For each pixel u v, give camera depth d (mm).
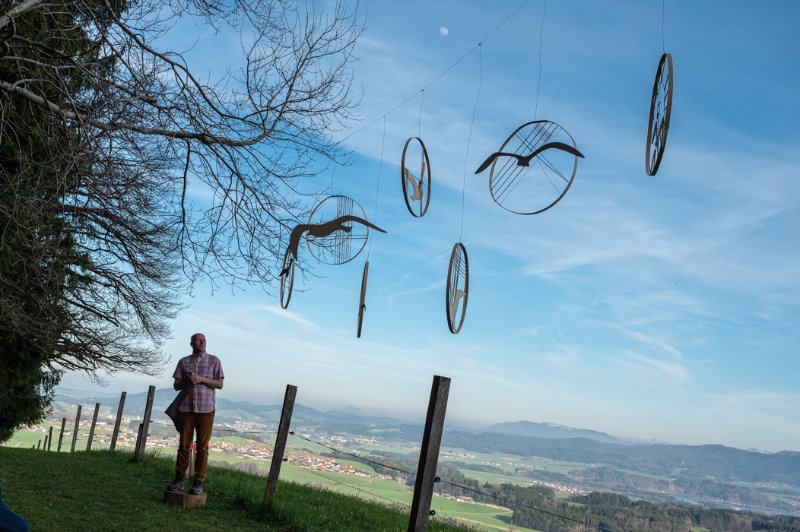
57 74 7891
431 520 11695
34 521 6312
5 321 13000
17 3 7555
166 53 8898
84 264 13930
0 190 9086
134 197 10406
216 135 9250
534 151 7516
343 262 10289
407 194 9258
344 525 8414
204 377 8523
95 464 11492
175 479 8430
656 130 5844
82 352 15492
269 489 8203
